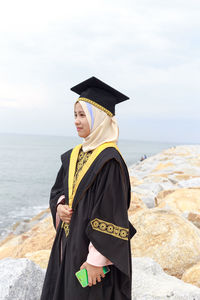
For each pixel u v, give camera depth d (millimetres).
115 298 2266
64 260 2369
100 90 2412
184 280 3939
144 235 4875
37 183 42688
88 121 2377
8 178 47594
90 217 2205
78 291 2193
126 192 2375
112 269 2268
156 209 5410
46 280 2562
